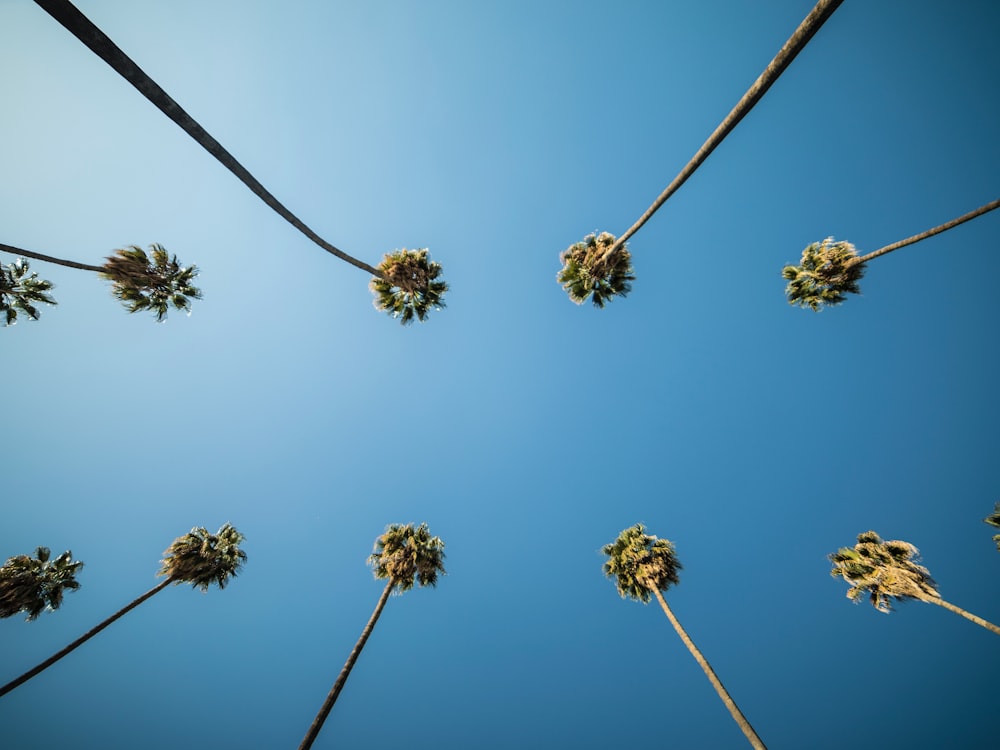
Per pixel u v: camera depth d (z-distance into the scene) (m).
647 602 17.86
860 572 17.28
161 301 18.70
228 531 19.69
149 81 4.16
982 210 13.14
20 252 14.20
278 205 7.70
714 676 12.45
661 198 9.84
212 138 5.27
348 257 13.01
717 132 6.24
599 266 17.14
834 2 3.64
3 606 15.45
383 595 15.07
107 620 14.68
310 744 9.52
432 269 19.03
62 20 3.35
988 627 13.19
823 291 18.31
